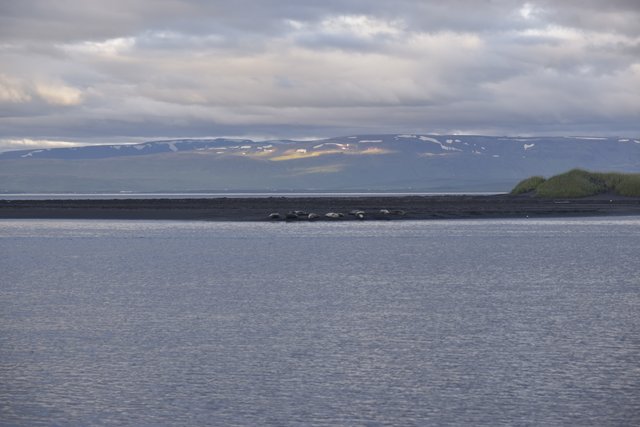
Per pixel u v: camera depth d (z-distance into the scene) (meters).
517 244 85.75
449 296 47.03
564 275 57.94
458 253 75.31
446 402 25.25
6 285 52.44
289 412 24.30
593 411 24.33
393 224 120.69
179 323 38.12
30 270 61.59
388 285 52.28
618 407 24.69
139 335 35.25
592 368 29.11
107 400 25.47
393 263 66.25
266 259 69.56
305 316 40.03
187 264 65.62
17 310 41.94
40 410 24.48
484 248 80.75
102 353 31.69
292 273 59.28
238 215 137.50
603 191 183.75
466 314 40.53
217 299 45.94
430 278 56.12
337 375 28.38
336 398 25.67
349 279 55.56
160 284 52.91
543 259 69.88
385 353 31.67
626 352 31.56
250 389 26.67
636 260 68.94
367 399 25.56
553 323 37.91
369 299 45.81
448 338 34.47
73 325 37.59
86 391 26.45
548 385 27.00
